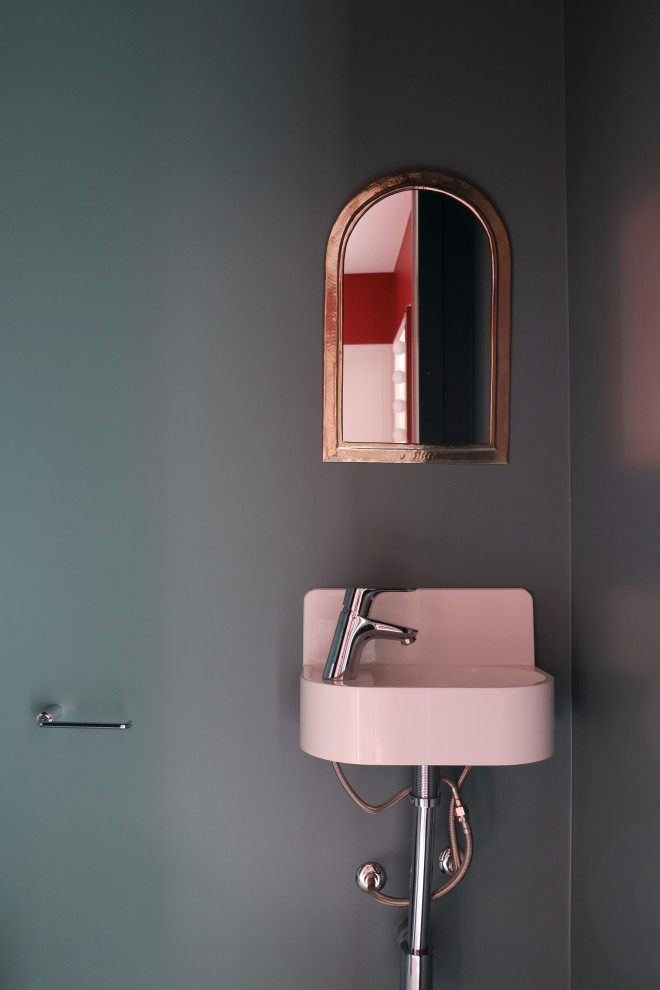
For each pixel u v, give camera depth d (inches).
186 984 63.6
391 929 63.4
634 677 50.9
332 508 65.4
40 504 66.4
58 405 66.8
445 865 62.1
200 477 65.9
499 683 57.9
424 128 67.0
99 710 65.2
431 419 65.3
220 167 67.4
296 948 63.6
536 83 67.1
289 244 66.7
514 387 65.9
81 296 67.2
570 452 65.2
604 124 57.0
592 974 58.1
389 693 50.8
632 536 51.6
